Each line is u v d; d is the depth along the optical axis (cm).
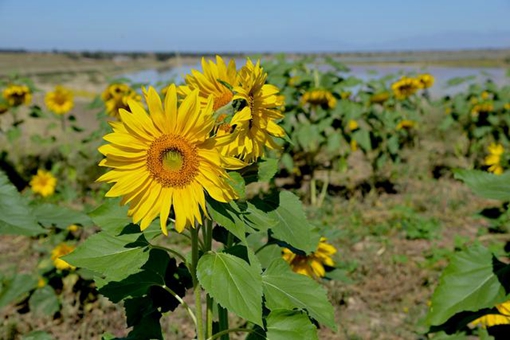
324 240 342
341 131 677
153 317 212
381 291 465
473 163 909
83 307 432
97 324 412
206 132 164
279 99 187
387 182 802
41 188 677
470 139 910
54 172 763
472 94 945
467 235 600
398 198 733
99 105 691
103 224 184
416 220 634
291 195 200
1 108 768
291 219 195
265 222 180
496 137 908
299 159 828
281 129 182
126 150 164
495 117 883
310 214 655
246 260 177
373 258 528
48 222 213
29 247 555
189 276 218
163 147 163
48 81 3334
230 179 161
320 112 664
